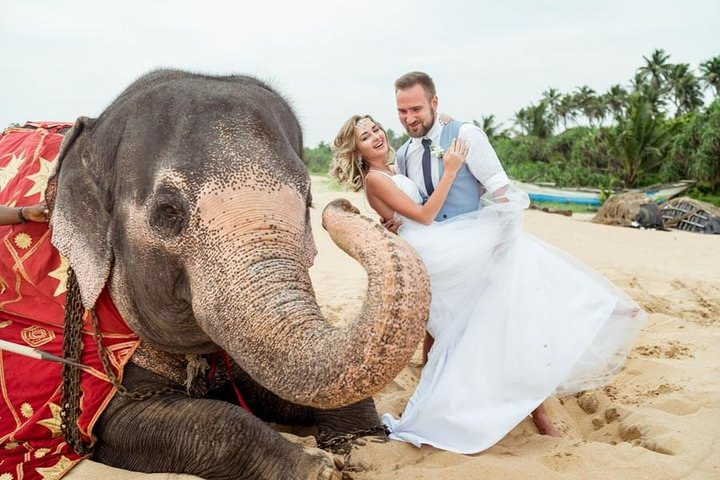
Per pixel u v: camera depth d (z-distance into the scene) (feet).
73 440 12.48
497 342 13.15
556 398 15.92
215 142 10.56
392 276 8.46
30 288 13.01
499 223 13.85
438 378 13.56
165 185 10.57
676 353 19.51
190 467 11.53
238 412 11.69
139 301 11.80
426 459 12.35
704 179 151.33
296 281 9.69
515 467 11.54
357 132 14.42
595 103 319.47
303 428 14.79
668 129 180.65
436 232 13.93
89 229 11.98
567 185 188.34
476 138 14.24
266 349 9.16
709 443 12.62
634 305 14.34
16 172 13.76
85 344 12.68
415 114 14.24
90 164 12.10
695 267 40.42
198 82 11.66
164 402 12.35
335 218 9.33
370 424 13.56
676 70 301.02
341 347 8.54
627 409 14.73
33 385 12.84
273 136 10.96
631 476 11.43
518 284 13.33
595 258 43.11
